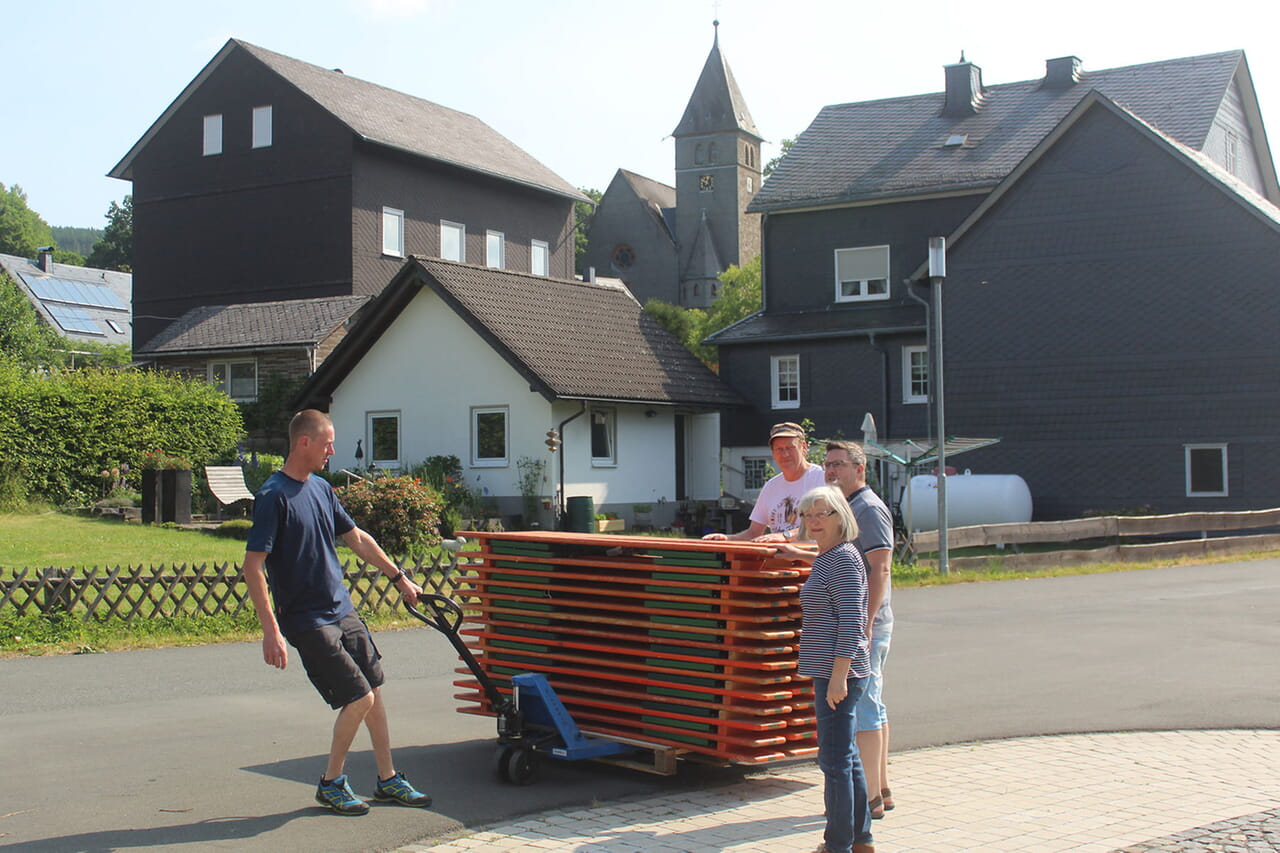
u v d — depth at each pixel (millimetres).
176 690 10500
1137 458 30469
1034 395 31609
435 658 12414
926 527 30375
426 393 31719
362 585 15750
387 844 6277
